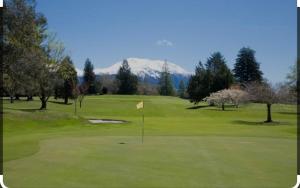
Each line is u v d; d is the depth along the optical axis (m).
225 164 14.93
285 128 39.09
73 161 15.41
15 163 14.98
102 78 186.88
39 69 46.09
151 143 21.28
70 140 22.67
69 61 66.31
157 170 13.75
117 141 22.22
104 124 41.78
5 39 40.91
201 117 63.91
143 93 191.12
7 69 41.72
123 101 99.31
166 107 84.38
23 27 42.78
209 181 12.20
